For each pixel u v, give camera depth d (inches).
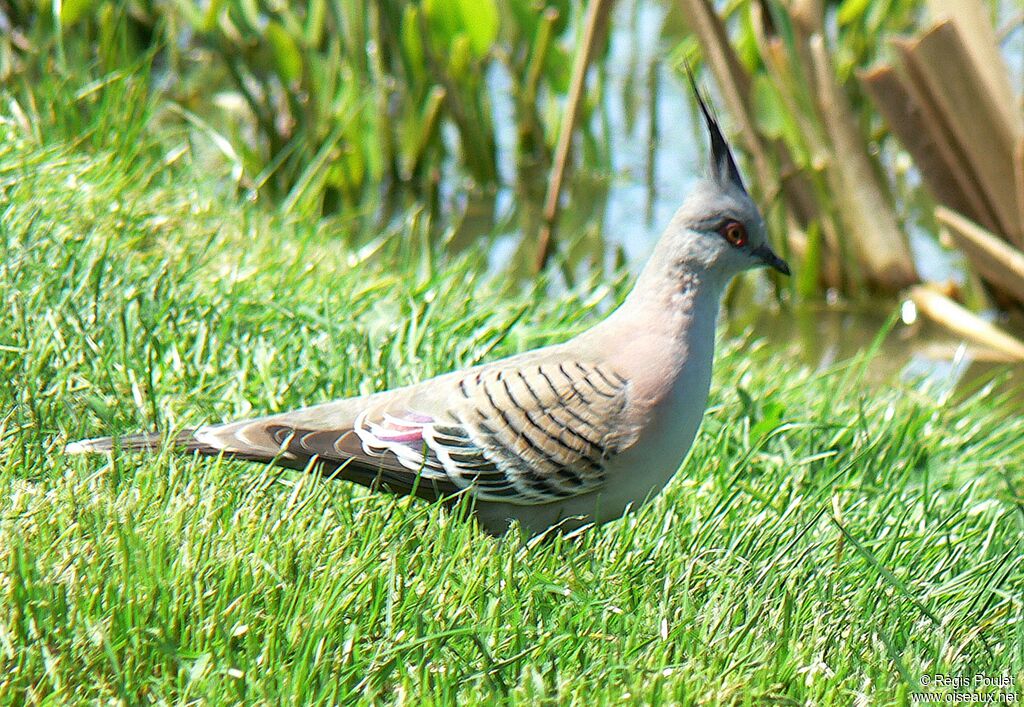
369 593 271.7
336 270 475.2
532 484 308.0
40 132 515.5
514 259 680.4
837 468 389.4
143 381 354.6
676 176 778.2
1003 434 449.7
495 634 265.3
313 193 606.5
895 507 357.4
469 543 297.4
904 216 756.0
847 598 304.0
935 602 312.0
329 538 291.1
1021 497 381.4
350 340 403.9
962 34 604.1
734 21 844.6
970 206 634.2
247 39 709.3
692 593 295.1
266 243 488.7
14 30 671.8
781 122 652.7
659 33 919.7
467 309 451.5
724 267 316.5
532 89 765.3
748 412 411.8
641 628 276.8
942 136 620.4
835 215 674.2
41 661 240.7
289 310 413.1
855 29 737.0
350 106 698.2
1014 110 605.6
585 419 305.4
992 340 627.2
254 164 677.9
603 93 760.3
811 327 658.2
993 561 323.6
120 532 262.4
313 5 682.8
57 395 337.7
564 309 490.6
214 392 365.1
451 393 310.2
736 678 257.9
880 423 426.3
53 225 414.0
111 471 301.3
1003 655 291.9
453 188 761.6
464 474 305.6
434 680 250.5
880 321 663.1
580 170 782.5
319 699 237.8
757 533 323.9
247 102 711.1
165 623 249.8
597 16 594.6
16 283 381.1
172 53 743.1
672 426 309.1
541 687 247.8
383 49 743.1
